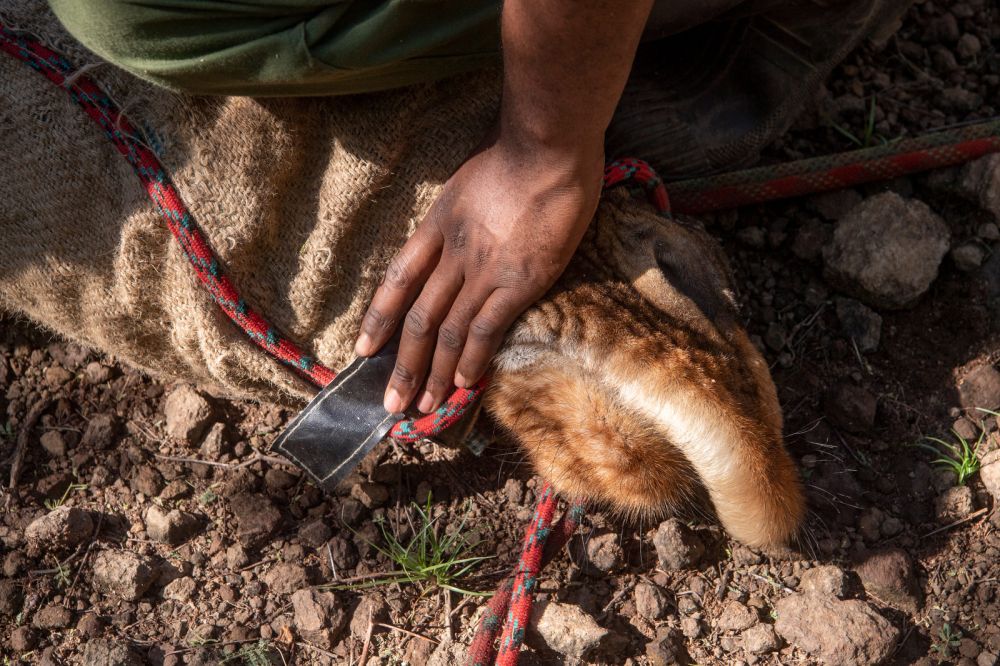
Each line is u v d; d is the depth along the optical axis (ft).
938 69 4.66
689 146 4.24
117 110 3.62
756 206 4.45
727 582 4.02
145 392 4.26
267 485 4.15
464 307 3.58
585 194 3.51
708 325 3.68
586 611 3.98
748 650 3.93
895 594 3.97
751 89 4.23
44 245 3.73
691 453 3.61
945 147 4.35
